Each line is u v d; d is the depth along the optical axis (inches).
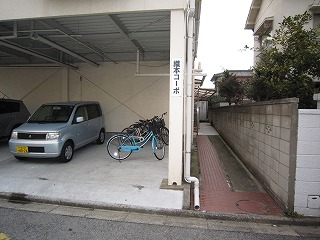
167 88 390.9
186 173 187.0
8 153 282.2
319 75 187.9
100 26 269.0
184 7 176.4
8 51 366.0
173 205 157.3
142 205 157.5
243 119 266.5
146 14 231.9
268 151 178.7
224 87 645.9
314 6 379.2
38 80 423.5
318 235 126.5
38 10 196.5
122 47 354.0
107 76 405.7
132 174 210.4
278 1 420.5
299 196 140.3
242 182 204.2
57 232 126.6
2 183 187.6
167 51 378.3
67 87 411.8
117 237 122.4
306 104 188.4
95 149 312.2
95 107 336.5
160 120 354.0
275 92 203.3
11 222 137.3
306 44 183.5
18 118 338.3
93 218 143.9
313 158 138.3
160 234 126.1
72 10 191.3
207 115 898.7
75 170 220.5
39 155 230.2
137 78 398.0
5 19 201.8
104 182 189.3
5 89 434.0
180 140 182.4
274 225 137.3
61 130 238.7
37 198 166.9
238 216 142.9
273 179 167.6
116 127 404.2
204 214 146.4
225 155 311.3
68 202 161.8
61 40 317.4
